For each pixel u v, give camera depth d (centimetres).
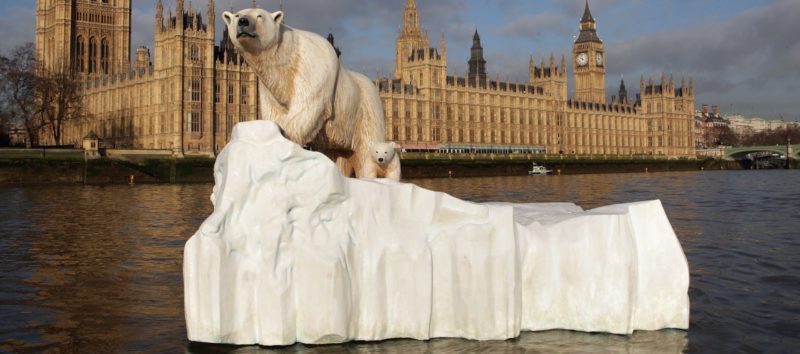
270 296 1091
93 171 8950
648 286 1272
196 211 4466
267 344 1099
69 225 3544
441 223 1195
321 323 1098
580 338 1213
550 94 19288
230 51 12825
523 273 1229
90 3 16962
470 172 12962
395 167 1338
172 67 11956
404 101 15075
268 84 1130
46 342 1343
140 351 1271
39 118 11544
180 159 9662
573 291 1240
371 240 1142
